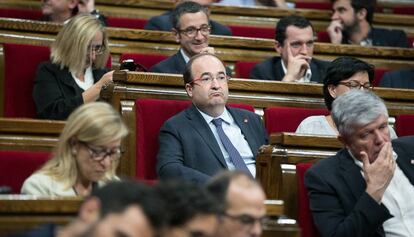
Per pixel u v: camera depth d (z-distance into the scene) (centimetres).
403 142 506
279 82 611
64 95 613
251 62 734
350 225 457
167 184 303
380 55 784
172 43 740
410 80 731
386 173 463
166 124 548
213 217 302
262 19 886
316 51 777
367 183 464
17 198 379
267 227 417
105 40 634
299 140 502
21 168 469
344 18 873
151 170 555
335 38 873
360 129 469
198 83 553
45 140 499
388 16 955
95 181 432
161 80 577
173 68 668
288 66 698
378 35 878
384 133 470
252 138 564
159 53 737
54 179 428
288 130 589
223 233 361
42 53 646
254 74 709
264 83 610
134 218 285
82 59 621
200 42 672
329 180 478
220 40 757
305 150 503
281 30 709
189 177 513
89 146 421
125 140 559
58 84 616
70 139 425
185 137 542
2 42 678
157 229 289
